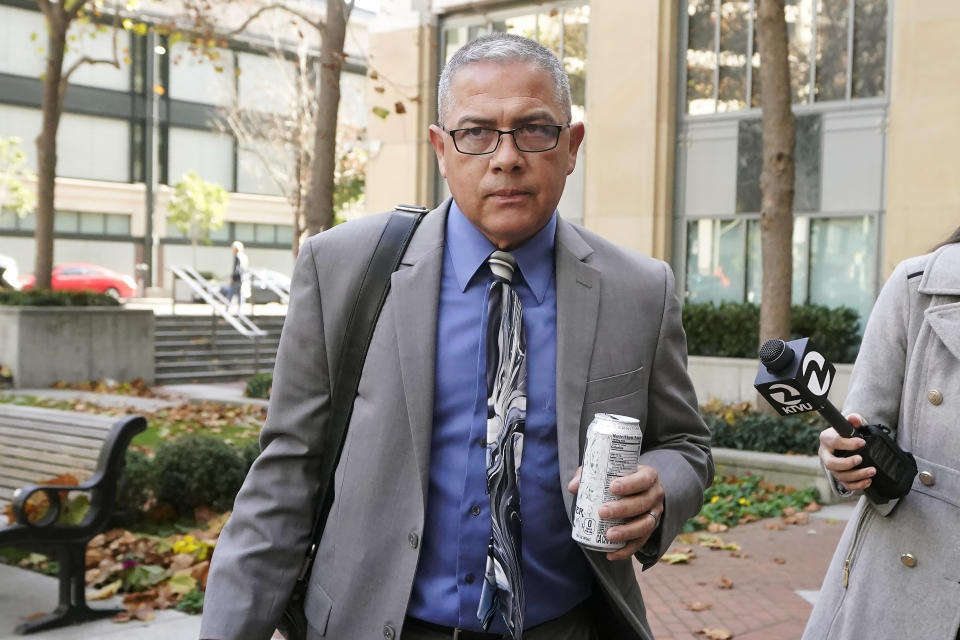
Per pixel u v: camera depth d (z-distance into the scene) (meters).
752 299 15.03
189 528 6.60
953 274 2.33
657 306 2.11
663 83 15.39
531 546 1.94
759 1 10.41
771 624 5.15
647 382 2.08
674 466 2.00
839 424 2.18
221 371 18.88
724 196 15.20
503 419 1.92
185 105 43.09
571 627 2.04
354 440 2.00
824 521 7.54
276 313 24.11
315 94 28.72
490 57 1.92
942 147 12.69
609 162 15.82
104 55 40.84
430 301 2.01
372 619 1.93
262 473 2.09
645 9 15.41
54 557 4.82
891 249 13.16
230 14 31.97
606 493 1.81
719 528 7.20
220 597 1.98
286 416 2.08
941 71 12.66
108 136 41.44
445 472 1.94
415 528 1.91
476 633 1.92
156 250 42.97
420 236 2.09
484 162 1.92
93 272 35.19
